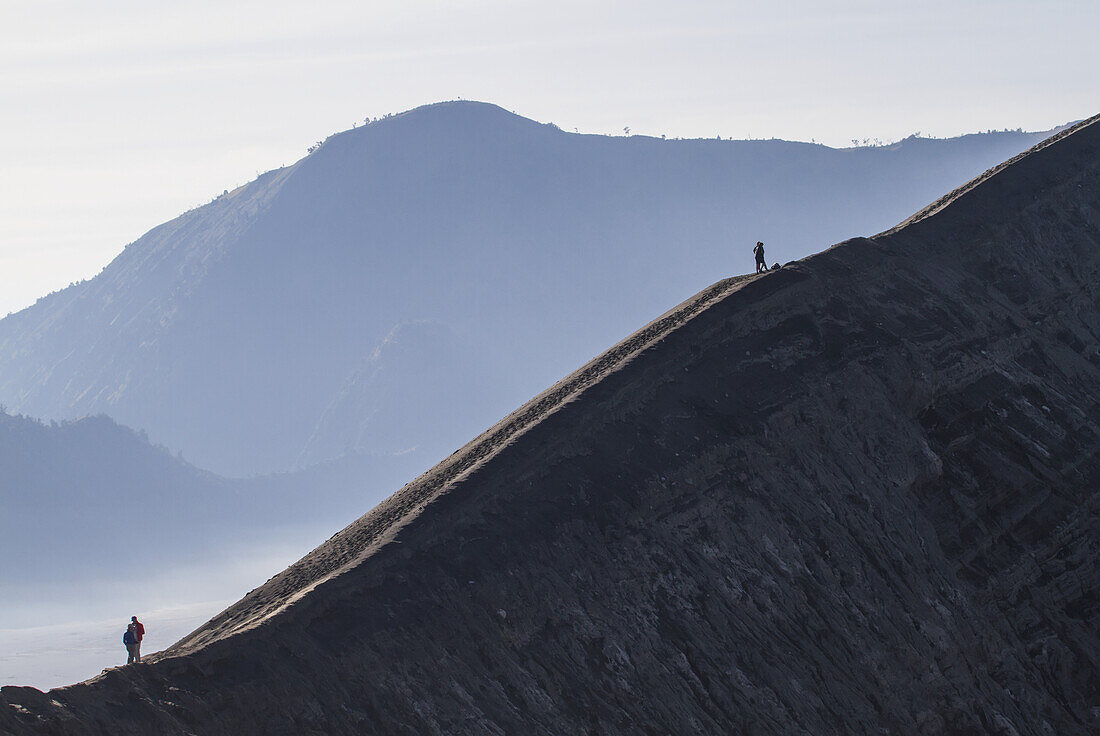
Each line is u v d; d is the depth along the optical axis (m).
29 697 93.81
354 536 140.25
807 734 129.50
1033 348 183.75
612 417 150.75
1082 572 160.88
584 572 132.00
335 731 105.50
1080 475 169.38
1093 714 149.75
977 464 165.00
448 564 126.81
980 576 155.88
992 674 149.12
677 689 126.38
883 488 156.75
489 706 114.94
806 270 178.38
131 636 112.50
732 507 145.00
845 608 143.00
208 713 101.69
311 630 114.31
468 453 155.50
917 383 167.25
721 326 167.00
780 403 157.88
